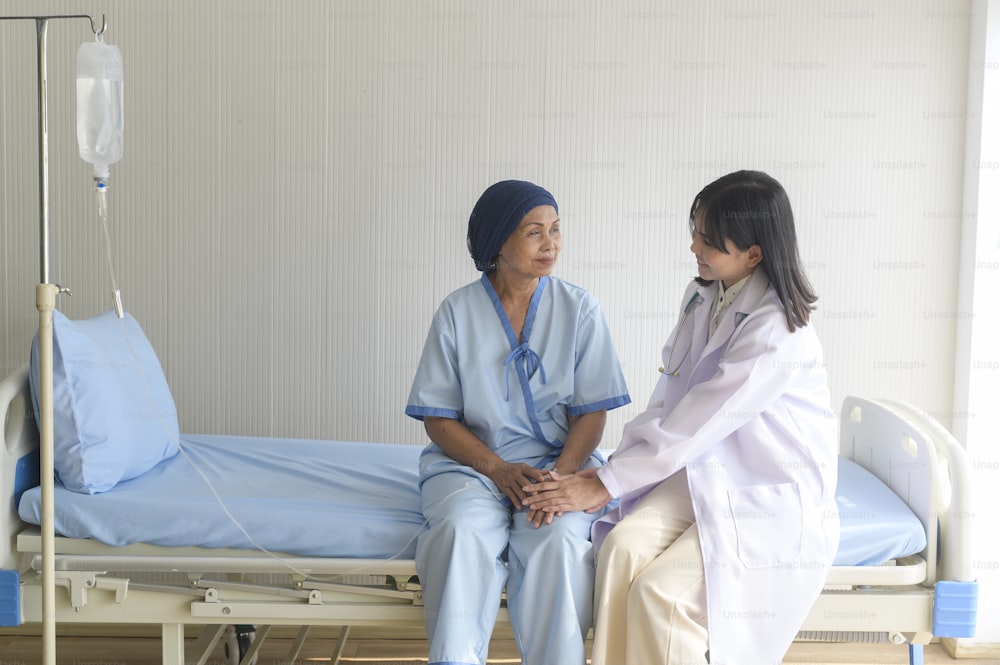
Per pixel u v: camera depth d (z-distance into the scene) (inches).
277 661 105.8
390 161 107.9
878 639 82.7
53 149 106.7
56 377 81.2
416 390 87.6
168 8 105.5
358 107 107.1
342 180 108.0
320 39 106.2
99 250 108.1
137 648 107.9
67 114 106.3
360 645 110.7
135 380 90.6
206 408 111.0
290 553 79.5
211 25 105.7
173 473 90.8
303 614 80.0
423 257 109.3
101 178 76.2
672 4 106.5
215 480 89.4
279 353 110.3
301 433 111.5
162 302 109.2
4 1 104.8
